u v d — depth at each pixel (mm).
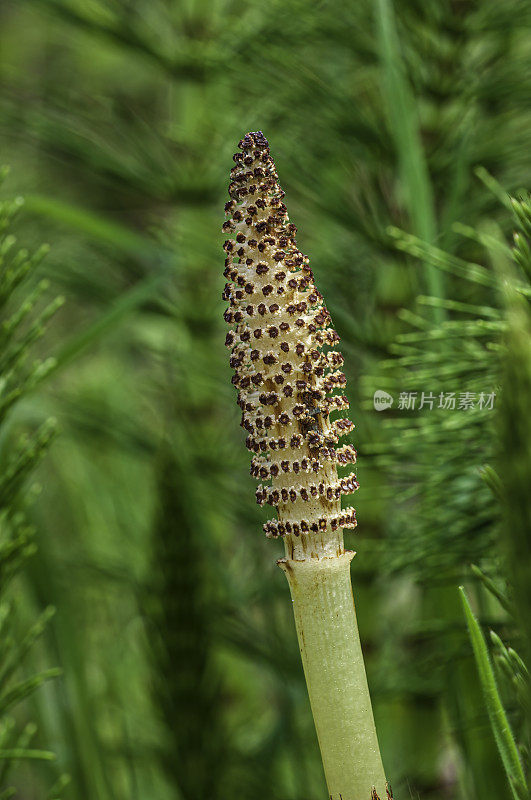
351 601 522
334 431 521
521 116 848
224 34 948
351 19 849
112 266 1085
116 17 954
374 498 803
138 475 1172
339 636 520
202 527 863
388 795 522
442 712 795
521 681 517
